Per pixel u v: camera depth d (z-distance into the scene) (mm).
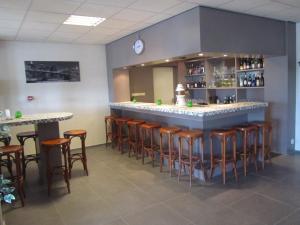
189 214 2689
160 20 4062
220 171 3814
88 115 6176
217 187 3363
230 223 2477
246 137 3895
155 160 4734
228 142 4008
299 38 4594
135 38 4895
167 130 3807
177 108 3971
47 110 5648
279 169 3941
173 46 3904
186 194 3191
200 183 3527
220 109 3623
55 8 3291
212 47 3533
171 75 7340
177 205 2906
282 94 4605
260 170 3930
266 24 4188
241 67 5230
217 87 5637
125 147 5836
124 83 6324
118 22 4109
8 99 5211
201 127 3711
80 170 4316
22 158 3850
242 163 4070
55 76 5691
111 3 3178
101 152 5539
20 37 4941
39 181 3938
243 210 2717
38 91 5520
